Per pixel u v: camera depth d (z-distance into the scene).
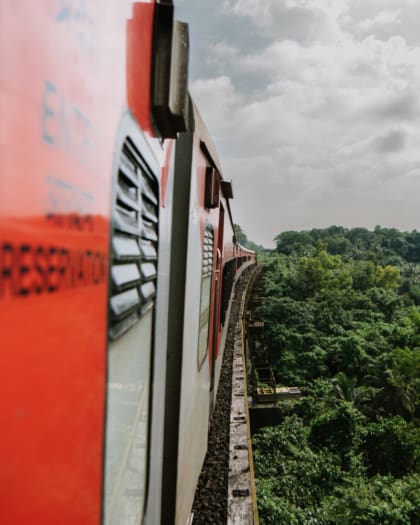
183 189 2.80
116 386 1.31
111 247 1.14
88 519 1.01
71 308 0.89
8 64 0.68
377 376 29.88
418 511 12.82
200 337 3.67
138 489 1.74
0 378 0.66
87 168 0.97
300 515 10.77
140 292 1.58
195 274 3.18
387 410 26.72
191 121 2.83
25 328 0.72
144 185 1.68
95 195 1.02
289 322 37.44
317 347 33.16
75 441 0.93
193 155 2.86
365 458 19.22
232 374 8.66
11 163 0.68
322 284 49.84
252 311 38.53
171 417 2.67
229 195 6.29
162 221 2.16
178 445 2.67
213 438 5.65
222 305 6.88
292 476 13.72
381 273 64.50
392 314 47.31
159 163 1.96
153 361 1.98
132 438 1.58
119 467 1.39
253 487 4.51
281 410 23.73
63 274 0.85
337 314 41.19
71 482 0.91
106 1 1.10
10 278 0.68
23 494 0.72
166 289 2.36
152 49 1.60
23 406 0.72
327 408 22.09
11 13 0.68
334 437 19.66
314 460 14.88
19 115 0.70
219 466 4.92
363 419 22.75
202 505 4.22
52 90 0.81
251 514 4.05
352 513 12.72
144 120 1.53
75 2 0.91
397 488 14.12
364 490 13.83
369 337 36.78
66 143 0.87
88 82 0.98
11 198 0.68
